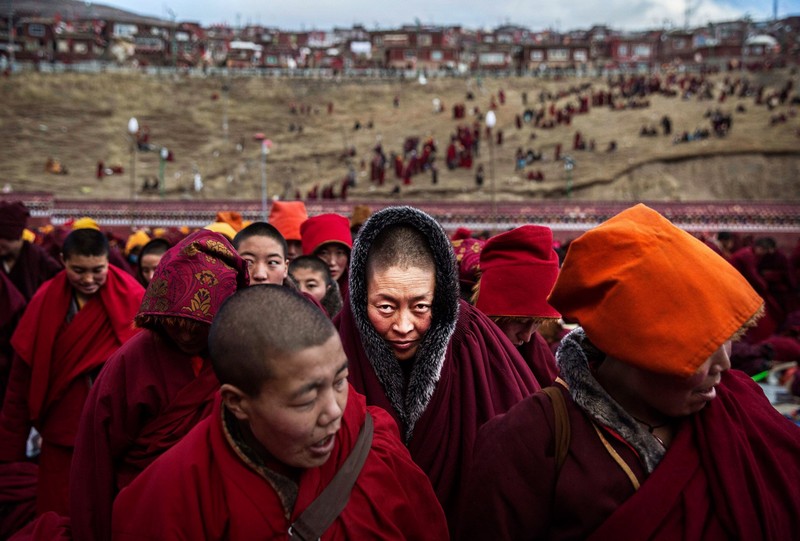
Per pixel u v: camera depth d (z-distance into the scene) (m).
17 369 4.12
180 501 1.76
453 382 2.67
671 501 1.69
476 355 2.72
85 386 4.08
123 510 1.84
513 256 3.20
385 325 2.52
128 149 49.81
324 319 1.77
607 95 55.75
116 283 4.22
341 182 42.56
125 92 59.28
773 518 1.70
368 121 56.00
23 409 4.15
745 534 1.66
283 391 1.67
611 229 1.78
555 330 4.60
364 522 1.86
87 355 4.07
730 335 1.66
